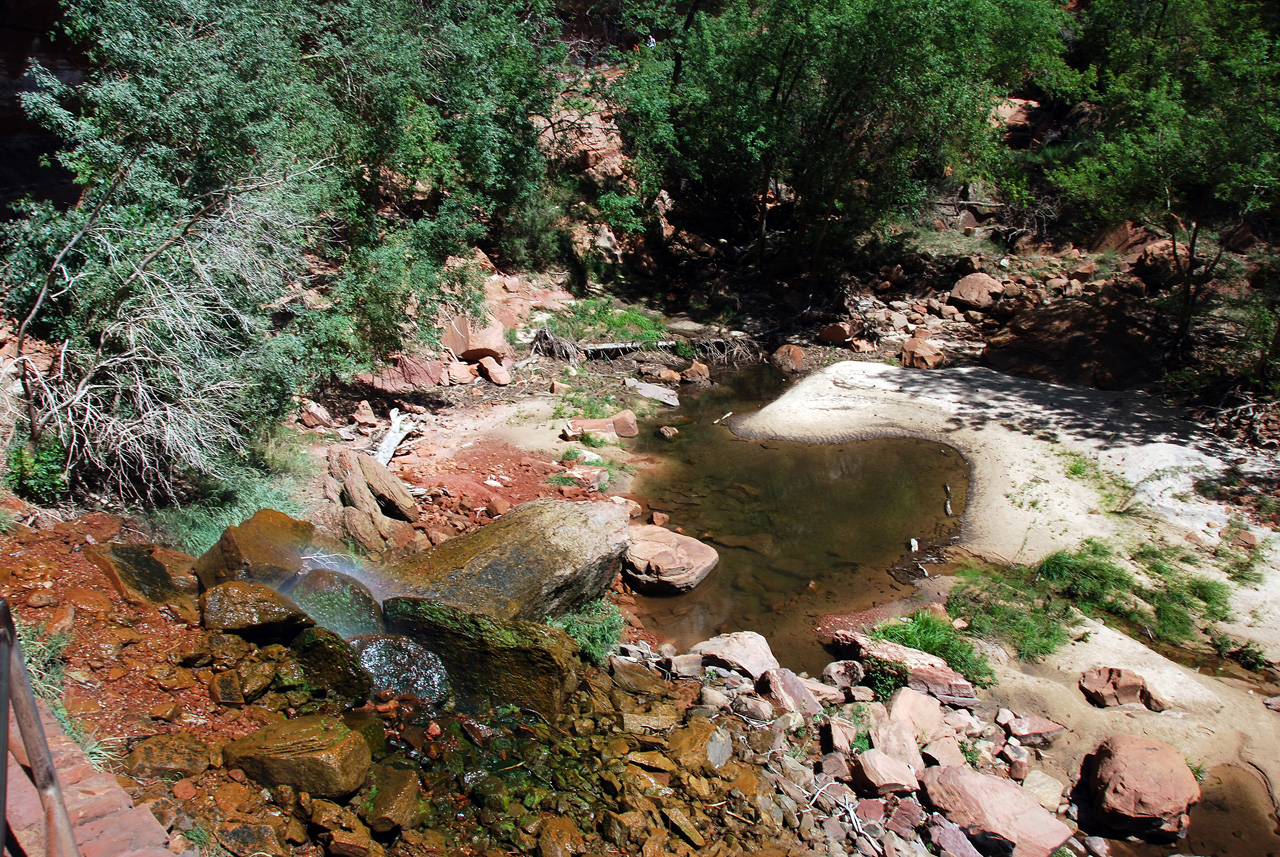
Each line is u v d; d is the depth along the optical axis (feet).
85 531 23.68
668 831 19.49
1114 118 72.64
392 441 38.45
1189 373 48.01
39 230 26.48
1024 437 44.09
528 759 20.63
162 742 16.70
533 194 61.31
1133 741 23.90
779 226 77.51
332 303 40.34
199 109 30.30
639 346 57.41
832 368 55.21
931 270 69.41
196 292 28.48
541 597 26.17
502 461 39.63
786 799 21.48
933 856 20.57
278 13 40.16
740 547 35.55
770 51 61.36
